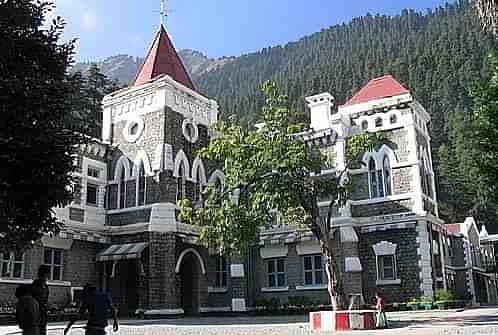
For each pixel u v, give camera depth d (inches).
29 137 428.1
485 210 2950.3
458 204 3073.3
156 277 1152.8
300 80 5895.7
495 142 770.8
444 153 3238.2
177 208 1214.3
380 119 1272.1
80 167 1206.3
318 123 1343.5
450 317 901.2
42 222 456.8
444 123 3791.8
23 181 433.1
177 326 863.7
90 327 450.9
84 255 1190.3
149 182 1222.9
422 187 1219.9
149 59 1429.6
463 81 4242.1
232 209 852.6
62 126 470.3
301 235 1268.5
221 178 1368.1
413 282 1153.4
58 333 764.6
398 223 1186.6
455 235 2009.1
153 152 1233.4
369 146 940.6
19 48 457.7
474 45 4724.4
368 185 1247.5
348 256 1192.8
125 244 1213.7
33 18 473.1
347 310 798.5
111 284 1208.8
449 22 6378.0
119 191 1263.5
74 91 502.6
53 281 1102.4
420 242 1162.0
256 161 856.9
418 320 853.8
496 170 773.3
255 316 1187.9
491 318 850.1
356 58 6382.9
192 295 1270.9
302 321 932.0
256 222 855.1
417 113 1290.6
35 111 439.2
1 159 420.8
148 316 1122.0
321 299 1234.6
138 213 1216.8
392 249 1187.3
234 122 933.8
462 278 1969.7
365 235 1226.6
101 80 2549.2
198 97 1349.7
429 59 4881.9
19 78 441.1
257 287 1332.4
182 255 1221.7
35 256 1080.8
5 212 427.8
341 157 1269.7
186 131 1298.0
